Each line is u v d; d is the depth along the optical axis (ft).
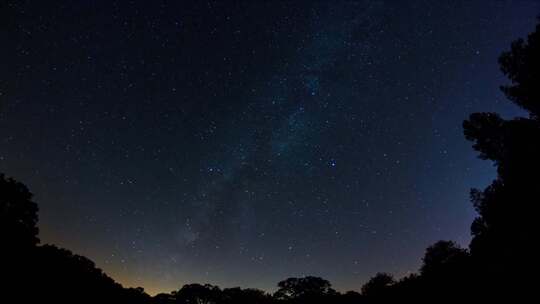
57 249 91.81
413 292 66.44
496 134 49.52
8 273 69.10
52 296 71.97
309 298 130.93
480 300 43.01
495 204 46.06
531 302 37.04
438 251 92.99
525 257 40.40
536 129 45.47
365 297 93.76
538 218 40.83
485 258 48.55
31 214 80.48
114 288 103.09
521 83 50.24
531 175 43.34
